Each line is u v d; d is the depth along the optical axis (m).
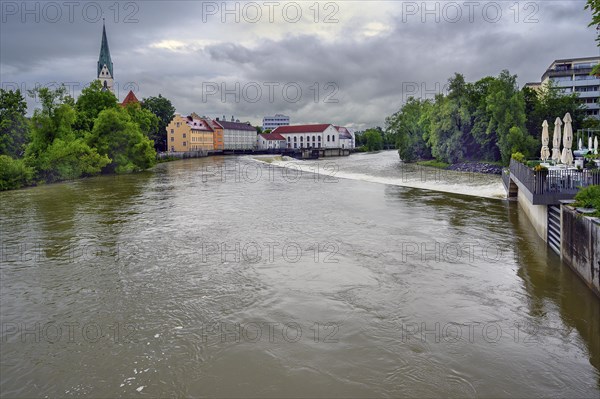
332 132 178.50
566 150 26.19
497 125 63.69
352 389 8.27
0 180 42.28
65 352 9.82
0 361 9.48
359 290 13.41
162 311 11.98
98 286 14.00
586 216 13.57
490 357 9.35
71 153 52.97
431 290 13.34
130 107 86.88
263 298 12.85
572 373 8.75
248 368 9.05
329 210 28.38
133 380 8.69
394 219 24.92
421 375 8.69
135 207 30.28
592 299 12.37
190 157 111.81
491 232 21.25
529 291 13.10
